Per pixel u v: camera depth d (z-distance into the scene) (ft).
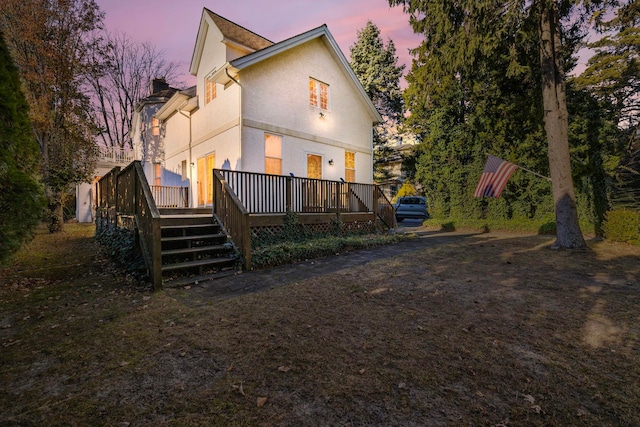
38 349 10.41
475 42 29.25
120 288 17.60
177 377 8.70
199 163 43.32
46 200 19.16
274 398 7.71
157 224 17.29
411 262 23.70
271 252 23.47
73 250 29.86
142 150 66.64
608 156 37.60
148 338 11.18
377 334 11.35
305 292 16.38
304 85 41.29
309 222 32.07
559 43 29.96
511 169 31.40
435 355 9.81
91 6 45.42
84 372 9.00
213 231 24.62
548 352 9.97
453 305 14.30
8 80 18.47
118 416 7.11
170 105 48.52
